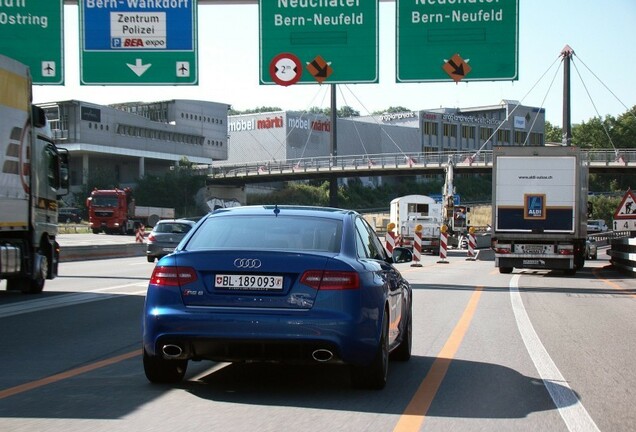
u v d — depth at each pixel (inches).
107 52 939.3
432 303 653.9
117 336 430.6
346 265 268.5
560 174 1070.4
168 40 936.9
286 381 308.0
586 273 1166.3
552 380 324.5
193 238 292.7
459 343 426.3
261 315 262.1
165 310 267.7
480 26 917.8
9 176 587.8
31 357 361.7
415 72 923.4
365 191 4997.5
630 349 414.0
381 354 283.1
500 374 335.0
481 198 5393.7
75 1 940.0
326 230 293.3
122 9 937.5
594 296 752.3
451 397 286.4
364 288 269.9
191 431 231.3
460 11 919.0
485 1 917.2
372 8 927.7
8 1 939.3
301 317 261.1
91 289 737.6
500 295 745.6
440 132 5777.6
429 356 382.0
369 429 236.7
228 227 296.7
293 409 261.0
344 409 262.4
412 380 316.5
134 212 2824.8
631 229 1034.1
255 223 298.2
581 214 1085.1
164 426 236.8
